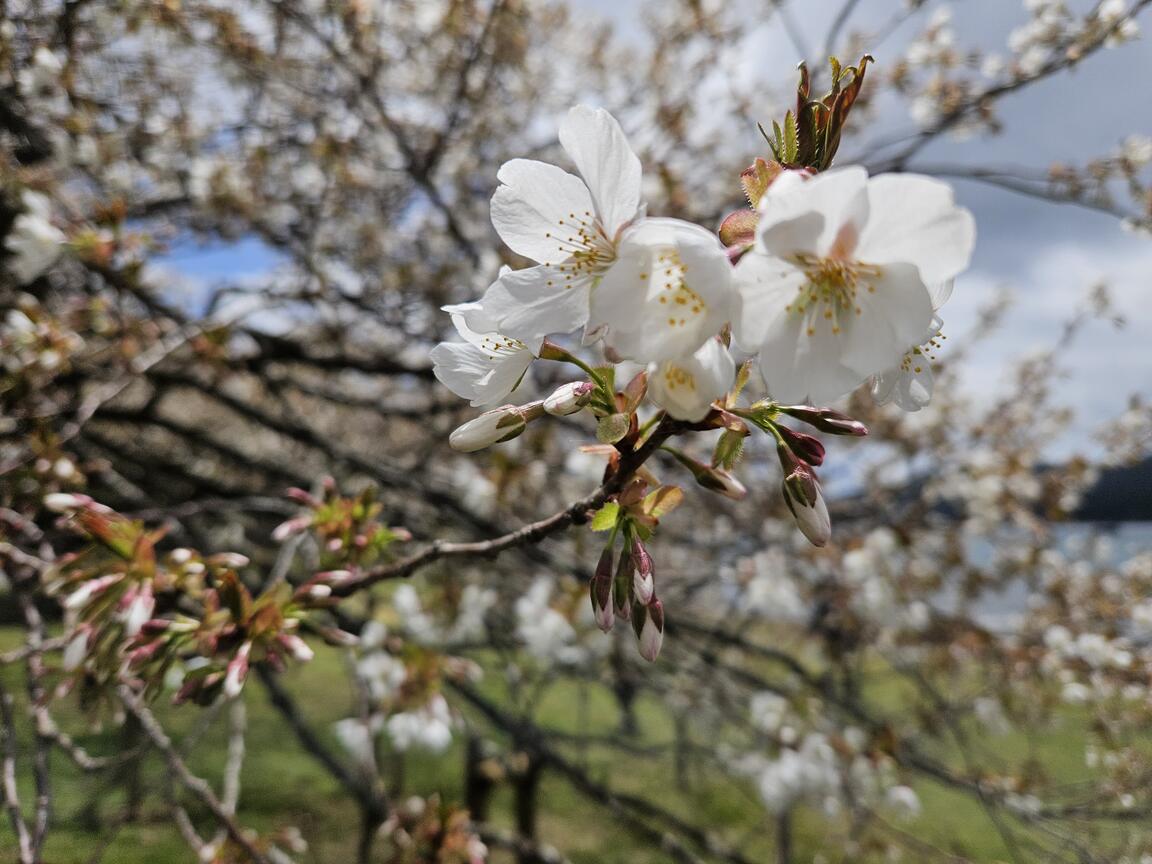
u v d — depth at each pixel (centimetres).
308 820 645
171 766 235
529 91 698
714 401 114
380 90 590
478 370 135
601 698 1016
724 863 691
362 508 219
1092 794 493
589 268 126
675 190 498
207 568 196
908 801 445
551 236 130
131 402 688
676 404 103
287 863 280
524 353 133
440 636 480
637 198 126
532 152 669
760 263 101
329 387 755
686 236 102
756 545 620
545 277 125
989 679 585
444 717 338
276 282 595
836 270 102
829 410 122
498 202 131
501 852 702
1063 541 780
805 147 110
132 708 233
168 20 411
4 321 341
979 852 552
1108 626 573
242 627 175
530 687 632
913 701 612
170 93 511
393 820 326
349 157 566
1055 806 479
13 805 206
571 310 124
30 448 275
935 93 459
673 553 733
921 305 99
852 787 462
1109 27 351
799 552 600
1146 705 507
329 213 582
